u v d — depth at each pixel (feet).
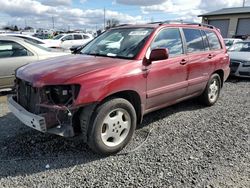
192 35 17.34
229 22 112.57
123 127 12.53
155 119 16.89
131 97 13.28
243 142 13.69
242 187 9.91
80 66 12.10
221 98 22.65
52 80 10.89
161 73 14.24
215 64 18.97
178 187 9.84
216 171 10.91
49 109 11.00
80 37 73.26
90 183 10.05
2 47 21.15
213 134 14.67
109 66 12.10
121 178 10.37
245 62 31.78
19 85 12.78
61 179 10.30
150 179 10.32
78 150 12.57
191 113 18.21
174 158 11.93
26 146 12.86
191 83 16.85
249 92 25.41
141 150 12.67
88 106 11.26
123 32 15.61
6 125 15.44
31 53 22.27
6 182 10.09
